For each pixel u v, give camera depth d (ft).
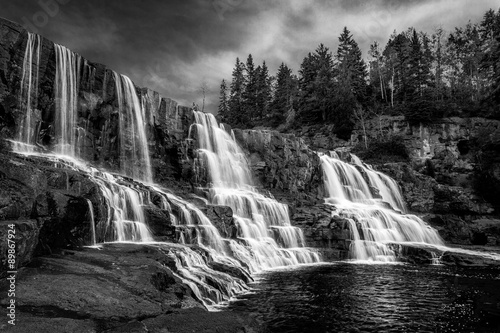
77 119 94.43
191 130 123.95
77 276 38.91
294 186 143.13
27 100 82.84
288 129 253.24
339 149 214.28
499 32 226.38
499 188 162.91
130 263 46.26
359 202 150.00
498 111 200.95
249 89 324.39
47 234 45.93
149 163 111.65
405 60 263.08
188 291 47.57
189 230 72.79
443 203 162.30
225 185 124.98
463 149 190.19
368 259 100.48
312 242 103.96
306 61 285.64
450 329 42.86
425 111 194.90
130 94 109.29
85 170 75.20
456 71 280.92
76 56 95.91
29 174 49.42
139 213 69.31
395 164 176.55
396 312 48.83
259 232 95.76
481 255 99.81
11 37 80.07
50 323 27.63
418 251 98.48
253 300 53.06
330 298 55.31
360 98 247.50
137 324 30.22
